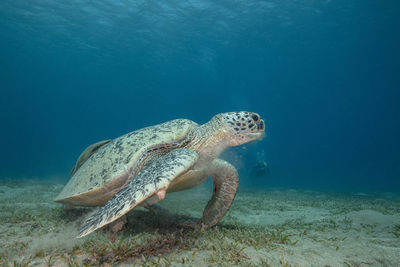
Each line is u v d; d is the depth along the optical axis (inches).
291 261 91.3
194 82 2714.1
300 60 1925.4
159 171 101.3
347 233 147.3
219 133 142.8
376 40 1507.1
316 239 126.6
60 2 940.0
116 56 1624.0
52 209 182.2
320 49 1643.7
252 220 194.4
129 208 86.3
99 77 2327.8
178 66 1927.9
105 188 125.0
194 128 151.4
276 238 121.5
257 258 91.3
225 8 1027.9
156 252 95.0
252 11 1052.5
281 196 394.0
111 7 989.2
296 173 1483.8
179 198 285.0
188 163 111.0
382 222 174.6
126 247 94.7
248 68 2201.0
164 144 136.9
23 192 303.3
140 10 1023.6
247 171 1050.1
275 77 2578.7
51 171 815.7
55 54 1624.0
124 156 131.7
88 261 84.8
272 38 1386.6
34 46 1466.5
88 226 83.5
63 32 1227.9
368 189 624.4
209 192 357.7
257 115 149.2
